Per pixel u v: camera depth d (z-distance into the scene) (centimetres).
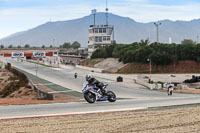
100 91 2209
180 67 11144
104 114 1645
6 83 8462
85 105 2059
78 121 1453
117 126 1352
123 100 2523
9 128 1309
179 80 8256
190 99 2736
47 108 1895
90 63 15862
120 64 12825
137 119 1509
